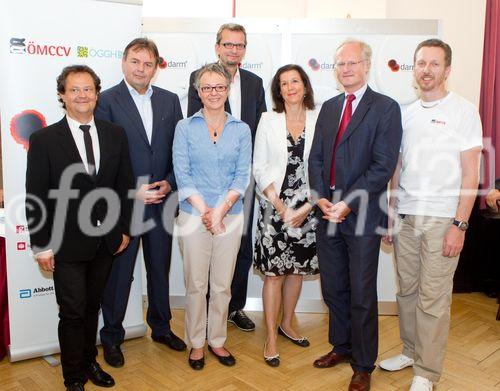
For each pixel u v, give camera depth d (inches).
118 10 97.0
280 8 150.4
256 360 99.5
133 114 92.7
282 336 111.2
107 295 95.7
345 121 85.4
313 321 122.4
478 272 144.7
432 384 87.8
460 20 142.6
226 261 92.4
